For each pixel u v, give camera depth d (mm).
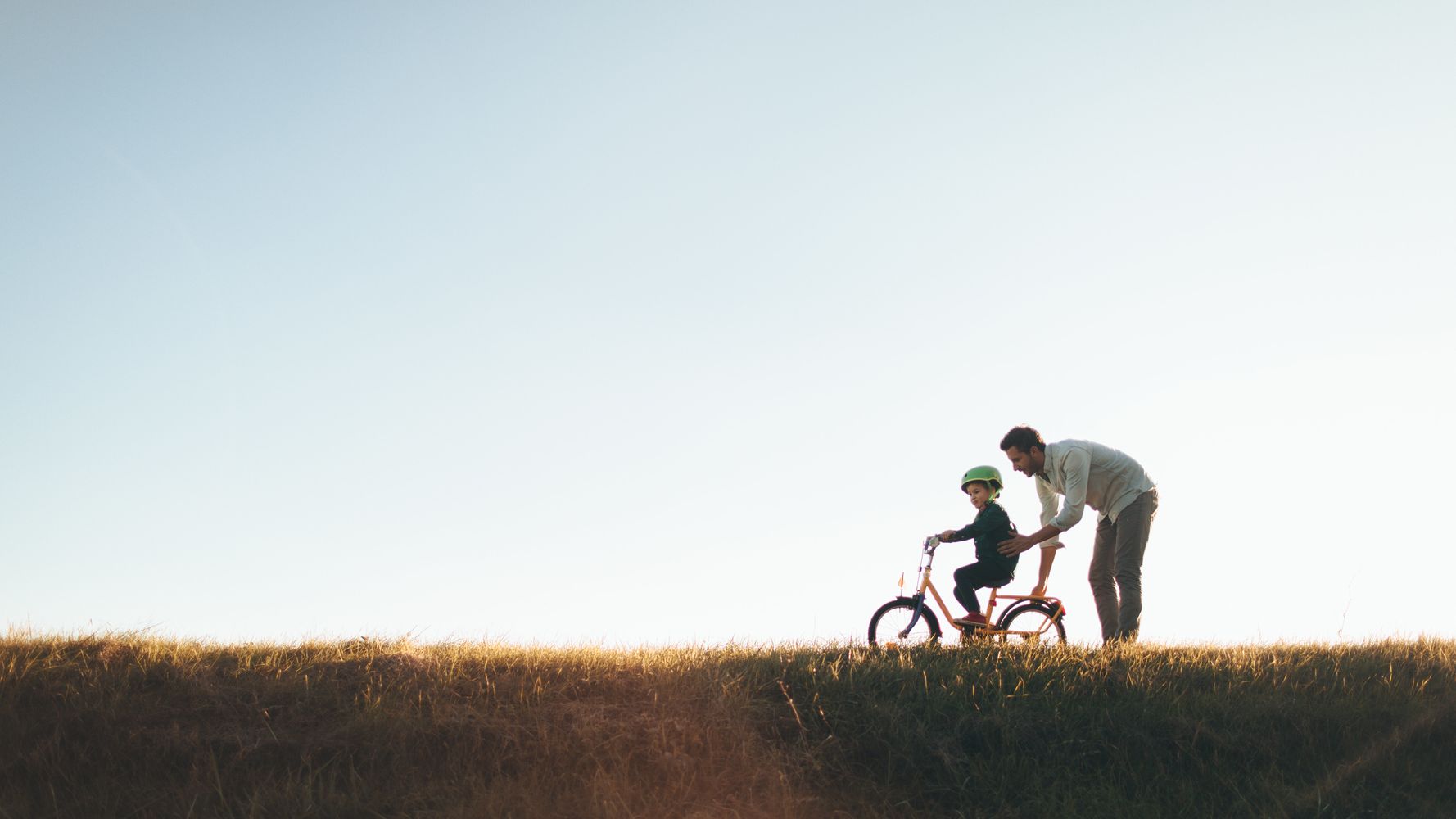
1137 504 9930
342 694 7602
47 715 6984
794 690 8109
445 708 7379
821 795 6988
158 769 6680
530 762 7023
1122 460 9992
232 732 7031
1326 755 7504
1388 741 7578
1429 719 7781
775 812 6723
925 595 9938
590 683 7988
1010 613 10016
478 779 6715
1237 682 8383
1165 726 7777
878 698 8078
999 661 8773
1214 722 7828
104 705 7156
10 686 7184
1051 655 8906
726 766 7141
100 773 6594
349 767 6793
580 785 6789
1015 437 10008
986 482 10188
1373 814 6938
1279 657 9258
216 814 6242
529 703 7629
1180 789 7215
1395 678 8594
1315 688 8367
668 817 6523
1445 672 8625
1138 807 6980
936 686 8203
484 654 8586
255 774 6672
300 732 7113
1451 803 7039
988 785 7191
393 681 7789
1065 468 9844
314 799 6434
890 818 6816
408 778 6742
